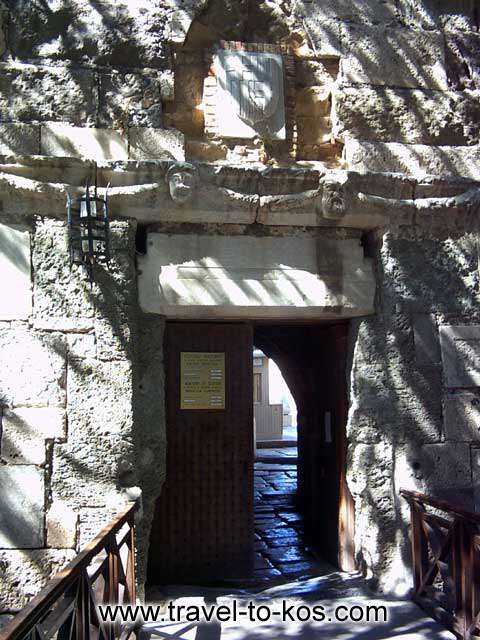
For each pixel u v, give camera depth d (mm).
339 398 4867
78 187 4059
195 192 4184
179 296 4242
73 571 2445
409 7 4836
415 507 4207
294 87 4621
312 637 3623
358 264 4535
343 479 4832
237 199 4230
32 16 4258
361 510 4422
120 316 4102
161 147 4266
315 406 5566
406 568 4301
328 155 4668
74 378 4020
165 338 4633
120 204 4133
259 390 15047
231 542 4625
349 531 4750
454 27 4918
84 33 4285
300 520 6293
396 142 4641
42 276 4043
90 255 3762
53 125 4168
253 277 4355
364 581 4391
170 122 4441
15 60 4230
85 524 3951
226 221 4336
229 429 4672
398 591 4270
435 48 4789
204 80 4504
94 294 4086
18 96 4172
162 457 4230
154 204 4164
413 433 4438
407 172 4602
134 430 4086
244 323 4734
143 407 4203
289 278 4402
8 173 3998
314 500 5562
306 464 6199
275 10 4605
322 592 4297
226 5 4539
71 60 4258
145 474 4172
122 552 3926
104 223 3887
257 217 4336
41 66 4215
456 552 3582
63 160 4012
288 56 4629
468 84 4871
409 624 3773
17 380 3959
